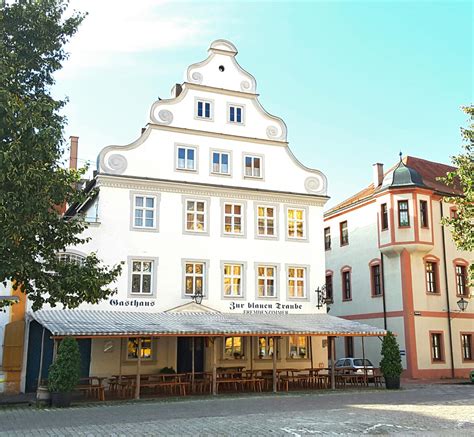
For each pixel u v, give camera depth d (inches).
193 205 1144.8
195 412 709.3
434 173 1572.3
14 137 571.5
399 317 1363.2
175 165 1142.3
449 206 1451.8
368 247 1494.8
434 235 1411.2
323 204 1262.3
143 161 1117.7
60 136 606.2
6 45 625.9
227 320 1047.6
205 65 1214.3
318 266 1230.3
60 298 644.1
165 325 943.7
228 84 1225.4
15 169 556.7
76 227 668.7
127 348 1047.6
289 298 1192.2
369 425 585.3
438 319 1376.7
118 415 683.4
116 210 1077.8
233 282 1152.2
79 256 1032.2
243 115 1227.9
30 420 643.5
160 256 1093.8
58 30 654.5
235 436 523.2
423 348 1337.4
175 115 1163.3
